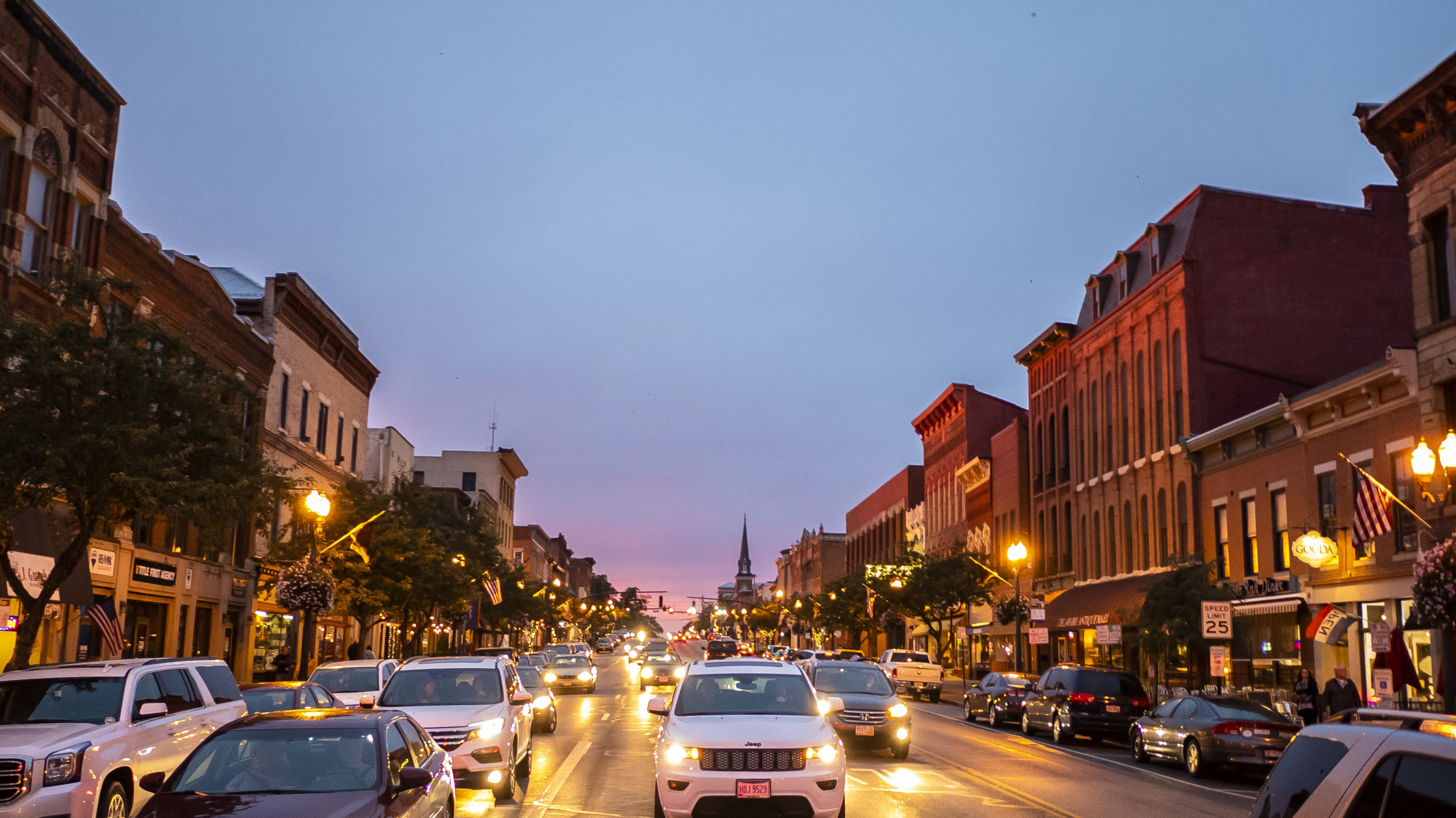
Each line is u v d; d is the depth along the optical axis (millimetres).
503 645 97250
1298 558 32031
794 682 14570
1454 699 20344
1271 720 20438
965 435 71625
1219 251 41750
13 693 12555
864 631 88688
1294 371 41062
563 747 23781
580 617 141500
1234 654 35812
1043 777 20047
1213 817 15648
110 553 29766
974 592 56406
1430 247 26672
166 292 32375
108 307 29047
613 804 15469
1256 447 35469
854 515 110312
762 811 12328
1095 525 49906
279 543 37344
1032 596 57188
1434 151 26500
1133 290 47500
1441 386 26125
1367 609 29172
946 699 50625
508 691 17188
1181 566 32031
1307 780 6305
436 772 10633
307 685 16906
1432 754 5340
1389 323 41938
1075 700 27688
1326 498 31375
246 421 37906
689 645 176000
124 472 17781
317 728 9602
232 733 9562
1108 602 43406
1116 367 47906
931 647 78625
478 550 54000
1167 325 42875
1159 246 44594
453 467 102062
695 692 14406
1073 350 53250
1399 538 27594
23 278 24859
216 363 36250
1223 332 41250
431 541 42969
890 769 20250
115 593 30219
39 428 17938
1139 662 41531
